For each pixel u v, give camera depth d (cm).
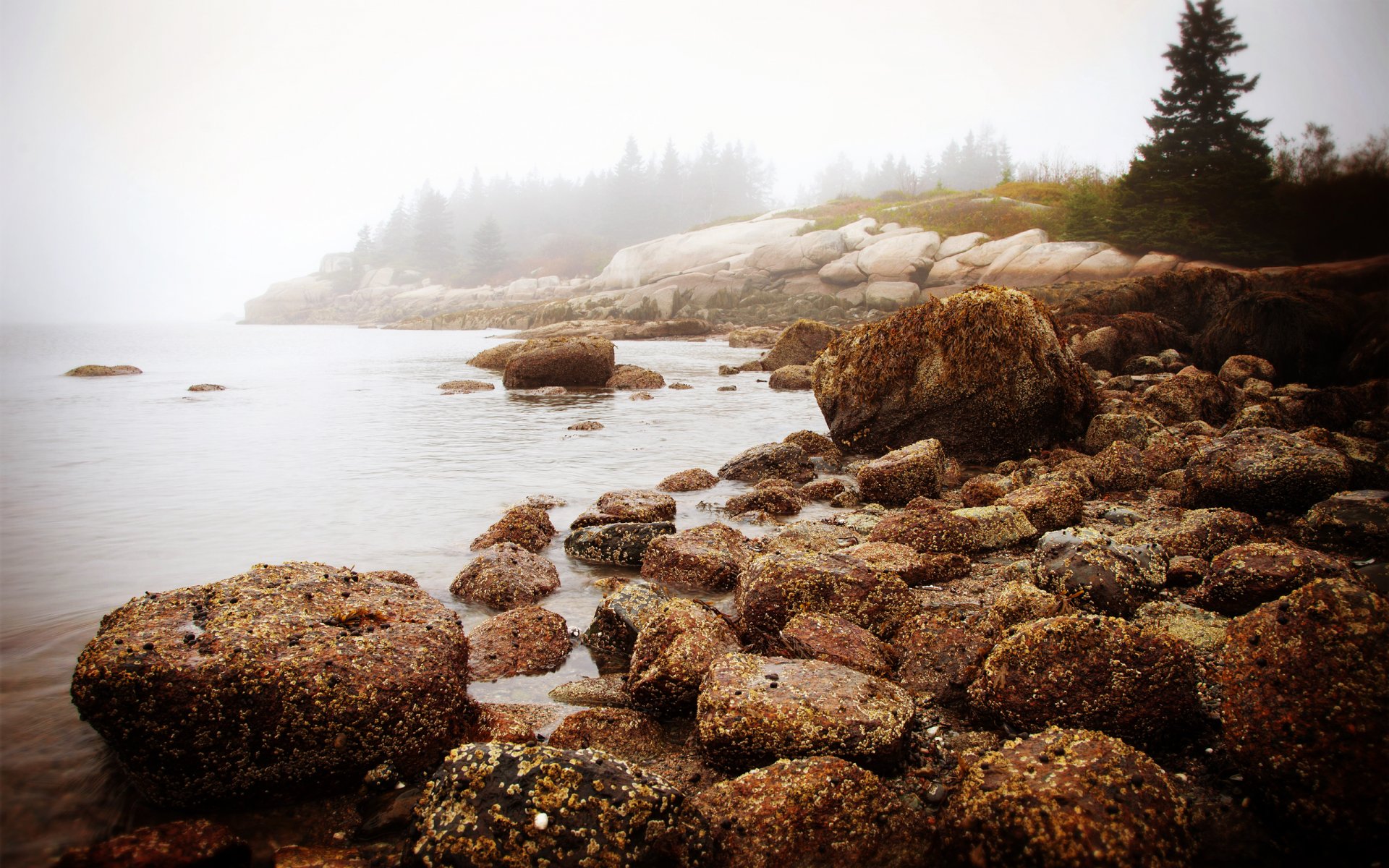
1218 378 1492
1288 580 479
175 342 5050
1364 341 1480
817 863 311
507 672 479
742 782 337
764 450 1073
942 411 1206
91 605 578
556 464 1154
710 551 656
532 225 15838
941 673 450
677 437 1406
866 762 363
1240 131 2922
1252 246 2678
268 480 1030
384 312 10812
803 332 2705
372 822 343
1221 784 346
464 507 897
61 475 1053
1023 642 398
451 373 2819
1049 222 4900
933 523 713
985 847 294
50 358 3400
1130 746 321
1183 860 286
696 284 5869
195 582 636
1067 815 281
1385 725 298
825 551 617
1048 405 1152
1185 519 675
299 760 361
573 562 709
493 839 293
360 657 386
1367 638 315
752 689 390
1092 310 2369
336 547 743
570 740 399
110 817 347
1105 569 526
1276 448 777
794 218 7369
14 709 418
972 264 4656
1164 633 387
